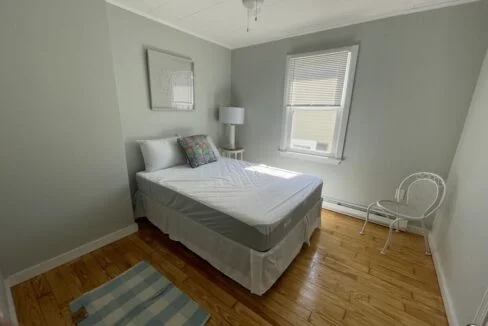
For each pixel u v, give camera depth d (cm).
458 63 188
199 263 179
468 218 140
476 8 175
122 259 182
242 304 142
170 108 272
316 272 172
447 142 204
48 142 155
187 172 234
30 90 142
